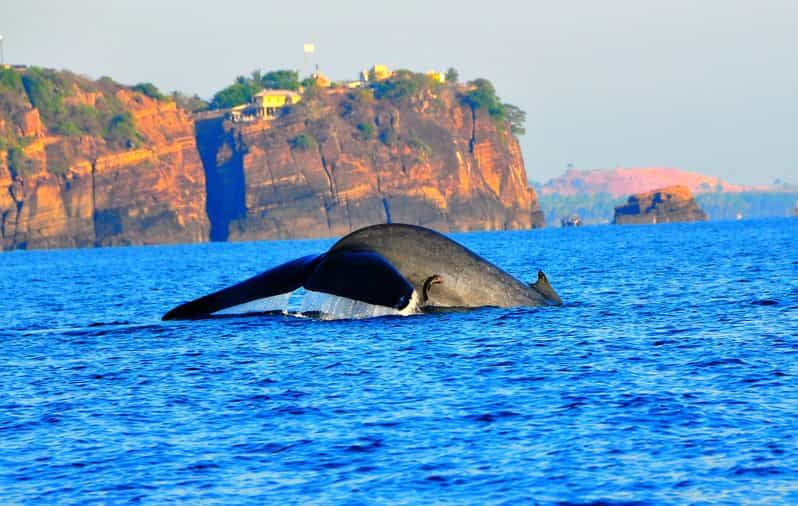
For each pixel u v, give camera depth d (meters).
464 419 57.78
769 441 51.66
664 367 70.62
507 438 53.81
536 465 49.25
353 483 47.50
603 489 45.78
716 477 46.78
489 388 65.38
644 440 52.66
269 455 52.03
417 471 48.91
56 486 47.97
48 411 62.50
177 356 80.38
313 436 55.16
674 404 59.53
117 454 52.75
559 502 44.47
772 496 44.31
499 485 46.69
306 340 85.44
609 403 60.34
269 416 59.78
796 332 84.88
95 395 66.81
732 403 59.47
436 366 73.00
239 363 76.38
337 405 61.94
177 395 66.19
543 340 82.81
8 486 48.12
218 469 49.97
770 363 70.81
